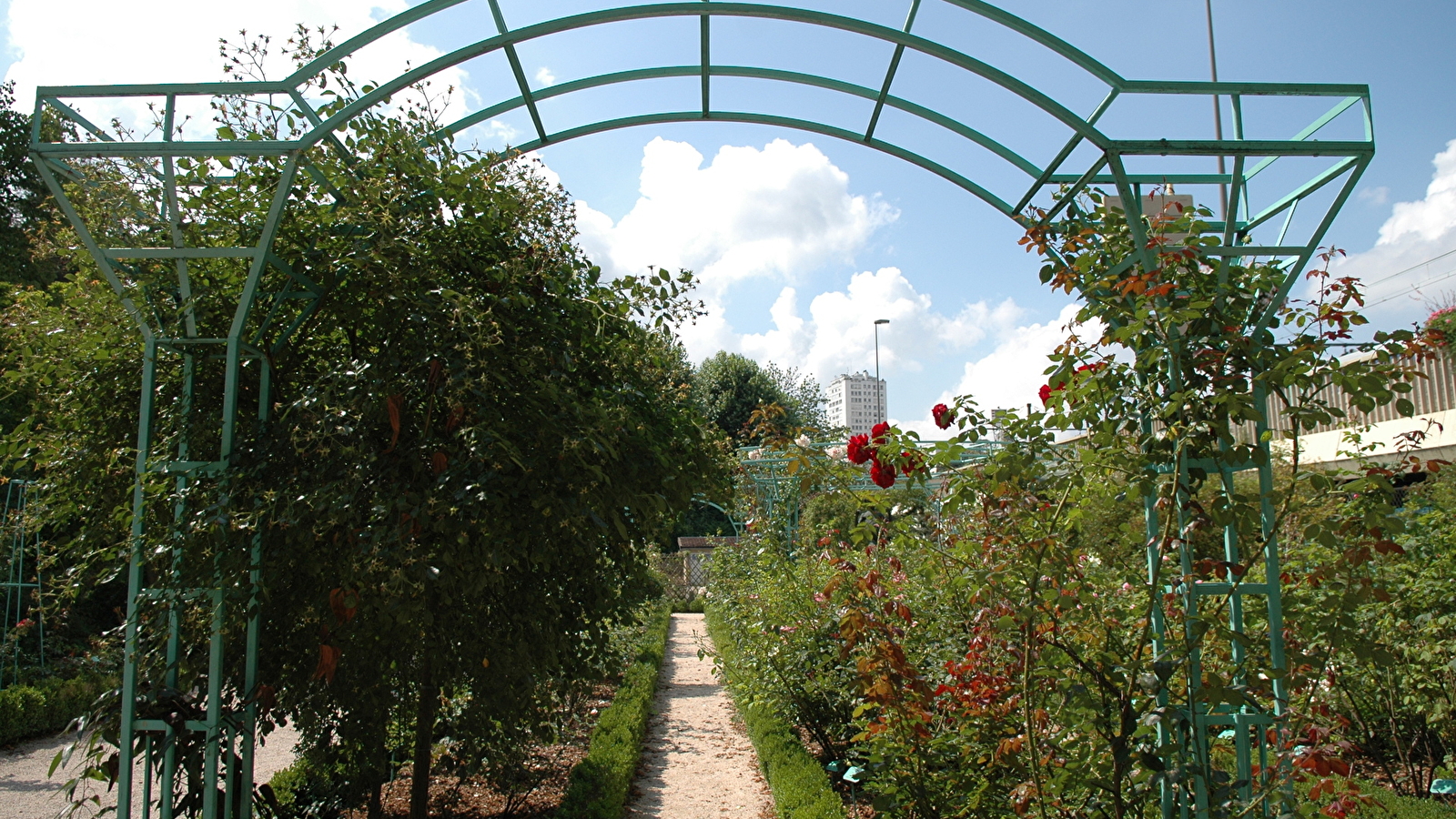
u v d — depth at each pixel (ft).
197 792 9.28
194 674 9.20
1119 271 8.84
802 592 16.60
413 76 9.15
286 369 10.84
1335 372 6.84
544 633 10.16
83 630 31.45
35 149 8.84
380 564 8.11
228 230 9.98
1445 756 13.75
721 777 17.75
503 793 14.20
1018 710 8.45
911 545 10.20
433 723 11.77
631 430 10.32
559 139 11.70
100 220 9.83
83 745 21.79
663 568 54.65
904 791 9.24
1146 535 8.46
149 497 9.47
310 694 10.05
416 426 9.52
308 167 9.67
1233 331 7.75
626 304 11.00
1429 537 13.34
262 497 8.88
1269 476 8.17
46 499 10.78
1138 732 6.73
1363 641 6.97
